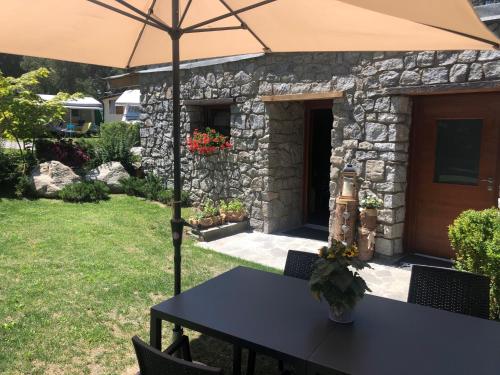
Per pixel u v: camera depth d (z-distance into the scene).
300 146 6.46
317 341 1.80
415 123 4.89
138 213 6.66
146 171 8.33
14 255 4.39
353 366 1.62
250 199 6.31
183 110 7.26
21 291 3.54
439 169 4.81
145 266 4.35
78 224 5.72
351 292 1.88
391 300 2.27
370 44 2.78
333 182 5.23
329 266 1.88
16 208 6.37
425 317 2.06
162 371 1.57
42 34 2.60
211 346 3.03
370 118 4.84
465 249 3.29
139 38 3.02
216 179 6.80
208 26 3.01
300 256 2.80
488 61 4.01
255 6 2.27
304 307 2.16
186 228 6.04
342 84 5.04
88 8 2.50
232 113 6.39
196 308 2.13
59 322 3.11
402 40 2.61
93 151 8.80
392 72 4.62
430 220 4.92
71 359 2.71
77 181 7.60
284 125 6.15
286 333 1.87
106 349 2.85
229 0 2.56
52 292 3.57
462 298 2.38
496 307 3.11
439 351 1.74
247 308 2.14
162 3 2.73
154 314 2.11
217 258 4.87
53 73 32.31
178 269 2.55
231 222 6.21
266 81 5.86
